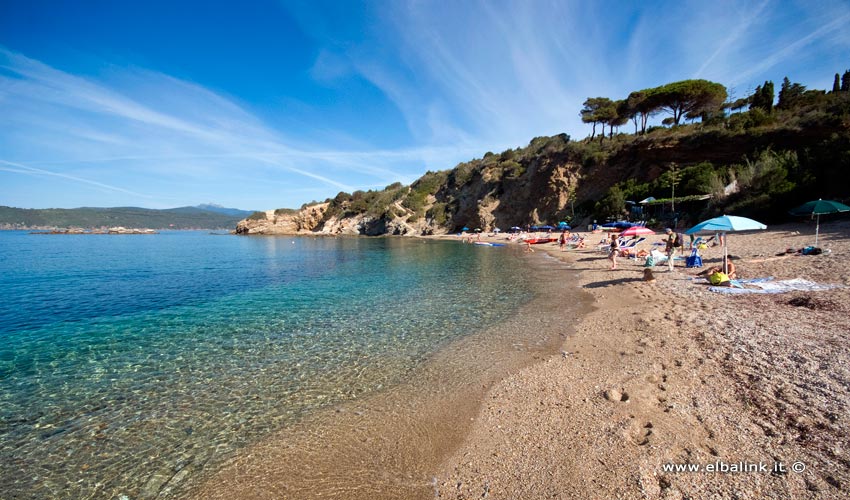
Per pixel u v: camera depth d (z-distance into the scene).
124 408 6.39
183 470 4.75
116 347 9.64
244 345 9.59
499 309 12.43
